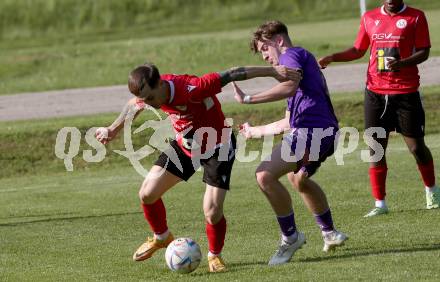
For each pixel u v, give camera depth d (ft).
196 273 61.36
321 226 64.44
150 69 56.54
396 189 92.02
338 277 56.29
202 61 218.38
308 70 60.64
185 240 61.21
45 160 130.11
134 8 342.85
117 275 61.82
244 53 221.25
